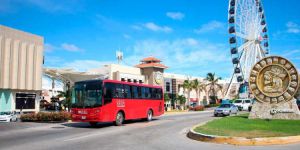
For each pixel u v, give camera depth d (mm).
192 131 14883
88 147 11648
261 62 22375
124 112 22891
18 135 16078
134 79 60344
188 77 84750
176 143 12734
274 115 21719
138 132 17531
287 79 21531
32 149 11219
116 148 11375
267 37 57062
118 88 22484
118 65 58219
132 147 11625
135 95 24594
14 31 41344
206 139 13125
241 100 46750
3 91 39938
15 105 41719
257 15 53438
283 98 21578
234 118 23000
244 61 51438
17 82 41688
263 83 22281
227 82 99062
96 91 20828
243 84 52438
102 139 14180
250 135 12828
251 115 22453
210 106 72062
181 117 32750
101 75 52844
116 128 20266
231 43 50188
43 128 20406
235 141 12156
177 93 76438
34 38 44719
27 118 26875
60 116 26156
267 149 10789
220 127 16438
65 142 13125
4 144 12594
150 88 27047
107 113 20938
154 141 13422
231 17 50312
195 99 85812
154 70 64312
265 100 22141
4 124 23578
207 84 89938
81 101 21047
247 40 52062
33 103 44625
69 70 48562
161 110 28516
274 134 12961
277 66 21859
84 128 20391
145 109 25875
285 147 11133
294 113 21141
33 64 44469
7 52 40094
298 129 14812
